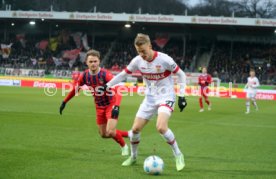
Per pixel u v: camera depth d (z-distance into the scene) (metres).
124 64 70.88
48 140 15.98
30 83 61.25
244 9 92.25
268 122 25.81
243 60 70.12
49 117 24.09
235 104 42.31
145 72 11.38
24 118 23.08
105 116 13.09
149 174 10.88
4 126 19.50
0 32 81.25
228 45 74.81
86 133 18.19
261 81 61.72
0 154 12.97
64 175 10.55
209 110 33.78
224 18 64.25
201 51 74.44
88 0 92.56
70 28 78.38
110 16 67.12
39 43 75.62
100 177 10.45
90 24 75.12
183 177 10.67
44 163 11.89
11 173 10.57
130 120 24.41
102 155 13.41
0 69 64.94
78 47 75.06
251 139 18.02
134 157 11.96
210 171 11.47
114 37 78.75
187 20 65.25
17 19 72.44
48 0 91.75
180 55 72.88
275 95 53.50
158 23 69.69
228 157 13.66
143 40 10.72
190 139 17.55
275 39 74.38
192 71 67.62
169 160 12.95
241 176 10.95
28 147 14.34
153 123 22.77
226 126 22.80
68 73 62.47
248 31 71.62
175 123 23.56
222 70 66.75
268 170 11.76
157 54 11.20
